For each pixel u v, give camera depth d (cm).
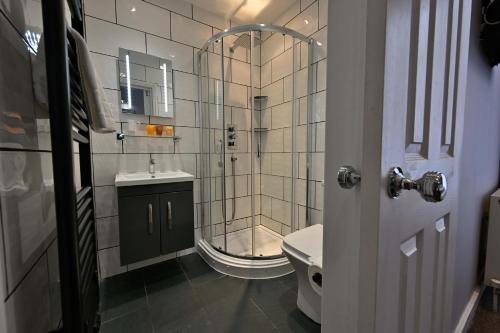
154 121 189
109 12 165
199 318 129
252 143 210
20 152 54
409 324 56
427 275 63
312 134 195
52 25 52
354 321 50
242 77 229
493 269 133
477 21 100
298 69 200
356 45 47
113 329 122
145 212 159
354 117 48
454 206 78
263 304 140
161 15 186
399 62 43
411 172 49
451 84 67
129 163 179
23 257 53
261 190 245
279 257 177
